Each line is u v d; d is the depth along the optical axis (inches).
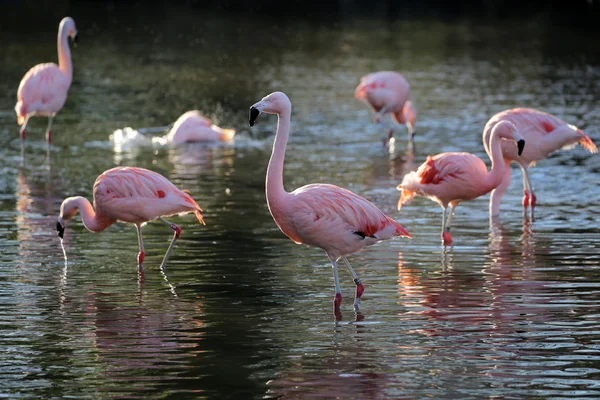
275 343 339.3
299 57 1316.4
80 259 453.4
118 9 1849.2
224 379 306.2
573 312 372.2
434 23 1753.2
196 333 349.7
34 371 313.3
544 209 563.8
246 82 1107.9
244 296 396.8
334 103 989.8
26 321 362.3
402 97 817.5
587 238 492.1
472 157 483.5
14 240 485.4
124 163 701.3
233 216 544.4
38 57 1242.0
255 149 770.8
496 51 1389.0
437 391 296.7
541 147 547.5
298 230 373.1
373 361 321.7
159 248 475.8
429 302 386.9
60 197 585.3
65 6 1857.8
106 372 312.3
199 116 810.2
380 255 464.1
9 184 620.4
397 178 654.5
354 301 385.4
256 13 1860.2
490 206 550.9
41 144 771.4
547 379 305.6
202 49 1380.4
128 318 366.6
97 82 1089.4
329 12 1915.6
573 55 1349.7
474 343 338.3
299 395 293.9
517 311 373.7
